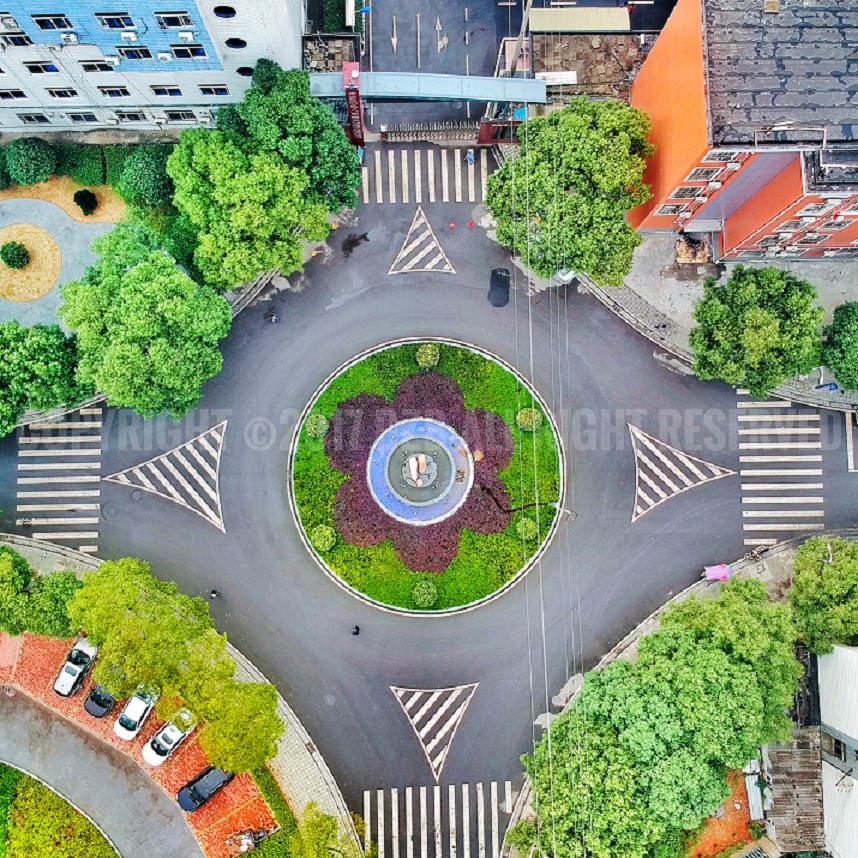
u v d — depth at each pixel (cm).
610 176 5900
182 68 6175
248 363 6869
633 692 5641
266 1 5491
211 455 6806
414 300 6944
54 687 6400
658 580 6819
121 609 5644
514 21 7125
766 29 5503
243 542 6756
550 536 6775
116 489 6788
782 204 5753
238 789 6381
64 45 5800
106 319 5691
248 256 5966
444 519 6706
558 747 5822
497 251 6981
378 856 6550
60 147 6825
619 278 6231
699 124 5488
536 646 6738
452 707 6675
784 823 6294
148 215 6750
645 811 5447
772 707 5731
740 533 6881
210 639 5794
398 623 6712
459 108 7062
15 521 6750
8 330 5906
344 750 6612
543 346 6938
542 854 5650
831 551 6234
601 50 6900
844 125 5397
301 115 5928
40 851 6241
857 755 5919
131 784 6397
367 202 6988
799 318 6050
